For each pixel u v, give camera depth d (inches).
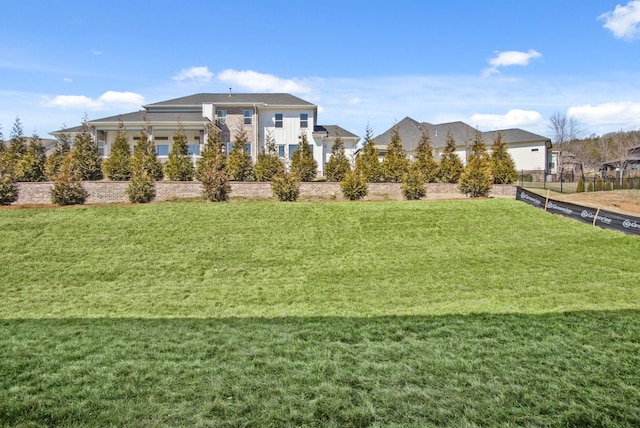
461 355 165.0
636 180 860.0
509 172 713.0
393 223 462.6
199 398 129.4
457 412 120.7
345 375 146.2
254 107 1023.0
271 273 331.9
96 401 127.0
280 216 478.0
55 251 372.5
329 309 256.8
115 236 410.9
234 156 689.0
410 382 140.3
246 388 136.3
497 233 438.0
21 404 124.6
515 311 239.1
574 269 329.7
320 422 116.3
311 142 1061.1
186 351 173.2
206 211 489.7
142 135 743.1
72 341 188.9
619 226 437.7
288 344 182.4
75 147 696.4
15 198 552.1
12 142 714.8
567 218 483.2
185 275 327.0
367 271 335.3
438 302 265.3
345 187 613.0
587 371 148.3
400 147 764.6
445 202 545.3
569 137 1727.4
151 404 125.4
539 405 124.6
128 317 245.0
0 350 174.7
